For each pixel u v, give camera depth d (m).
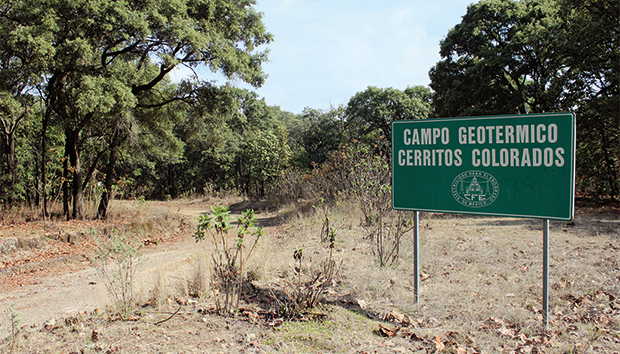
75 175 16.20
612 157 17.42
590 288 5.25
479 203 4.61
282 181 28.00
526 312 4.50
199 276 5.46
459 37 25.69
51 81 15.19
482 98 23.67
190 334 3.97
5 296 7.62
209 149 44.78
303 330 4.07
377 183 8.80
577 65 16.91
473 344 3.76
